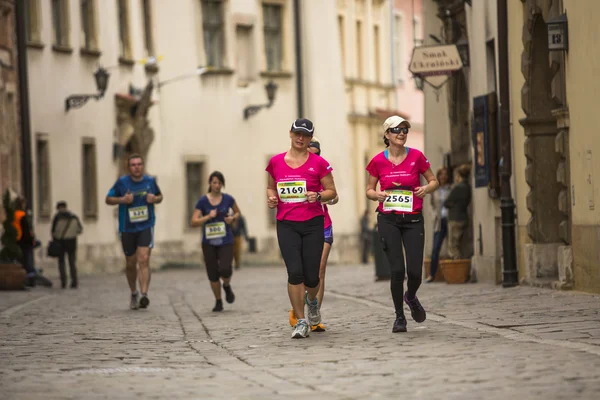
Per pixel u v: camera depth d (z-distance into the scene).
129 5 94.50
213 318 39.22
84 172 87.81
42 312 43.78
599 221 38.03
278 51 108.00
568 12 40.19
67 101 84.75
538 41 44.62
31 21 82.19
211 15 104.00
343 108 111.44
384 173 30.47
